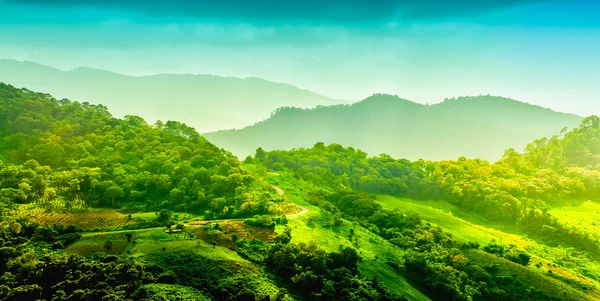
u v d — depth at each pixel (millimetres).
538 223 153375
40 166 128500
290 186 158750
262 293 65938
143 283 62281
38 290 58812
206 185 129375
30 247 76938
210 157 150875
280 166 198250
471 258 113562
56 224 90375
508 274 104000
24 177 117625
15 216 94938
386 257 102750
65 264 65625
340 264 84812
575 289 101125
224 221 103875
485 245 127750
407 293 85375
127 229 94312
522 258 115812
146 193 127312
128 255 73312
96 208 113000
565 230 144875
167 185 128875
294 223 106750
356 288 77688
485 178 193375
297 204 131750
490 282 101125
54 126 156000
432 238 119938
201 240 85250
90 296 56719
